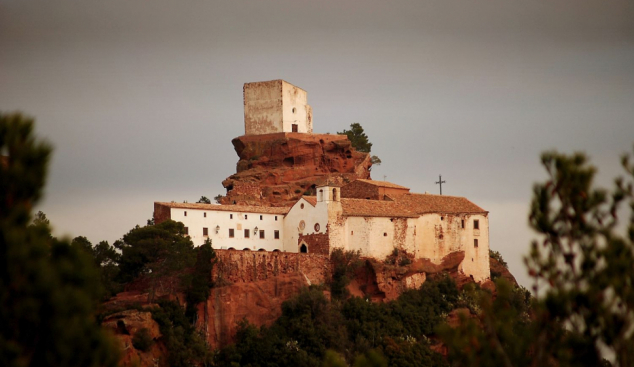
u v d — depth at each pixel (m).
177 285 180.25
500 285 77.69
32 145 66.44
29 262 63.56
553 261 75.50
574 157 79.00
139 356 161.00
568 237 76.31
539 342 73.19
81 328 63.88
